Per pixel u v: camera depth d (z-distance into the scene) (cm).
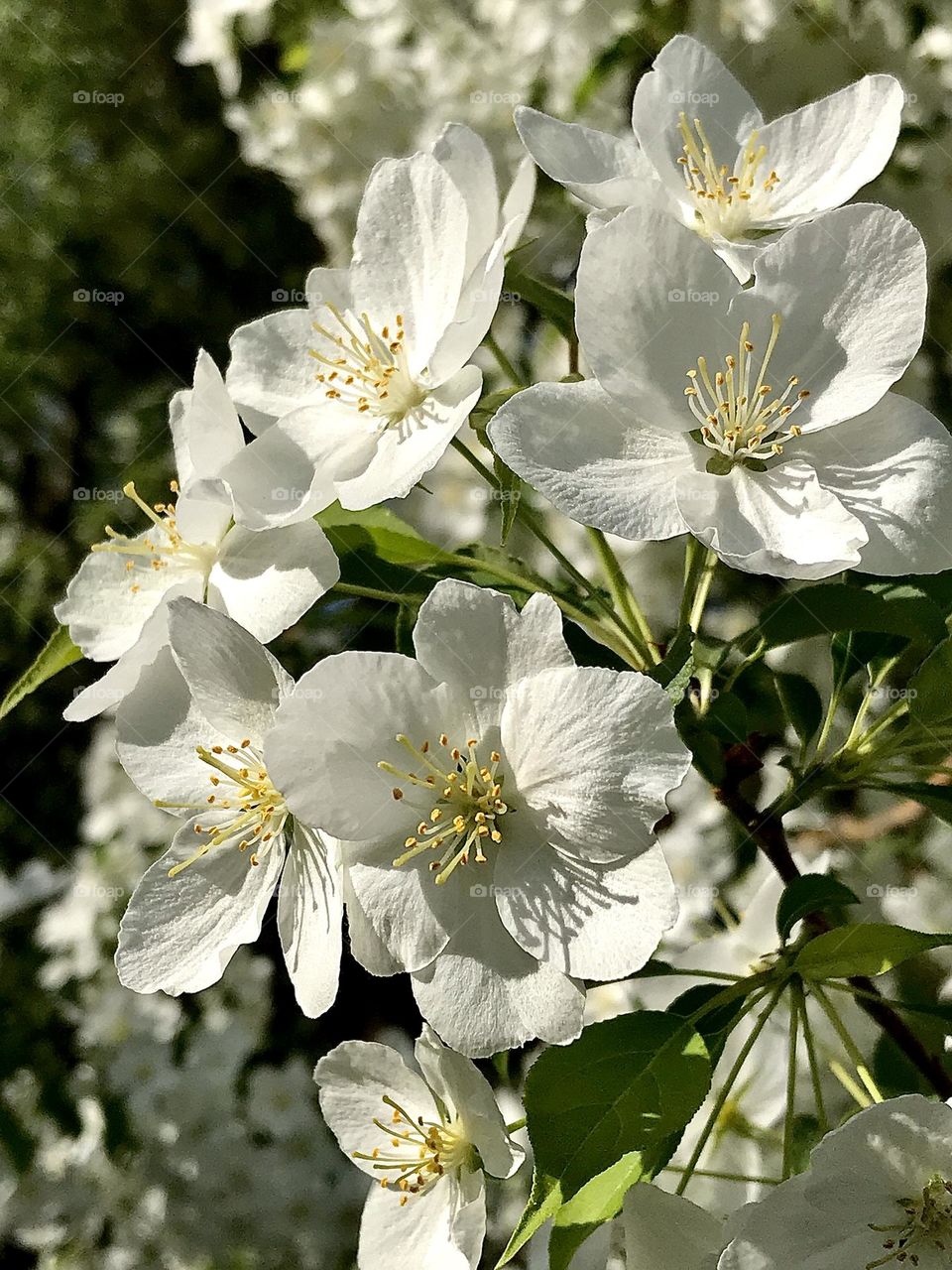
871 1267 17
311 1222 34
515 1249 16
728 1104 22
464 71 30
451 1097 19
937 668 20
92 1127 34
